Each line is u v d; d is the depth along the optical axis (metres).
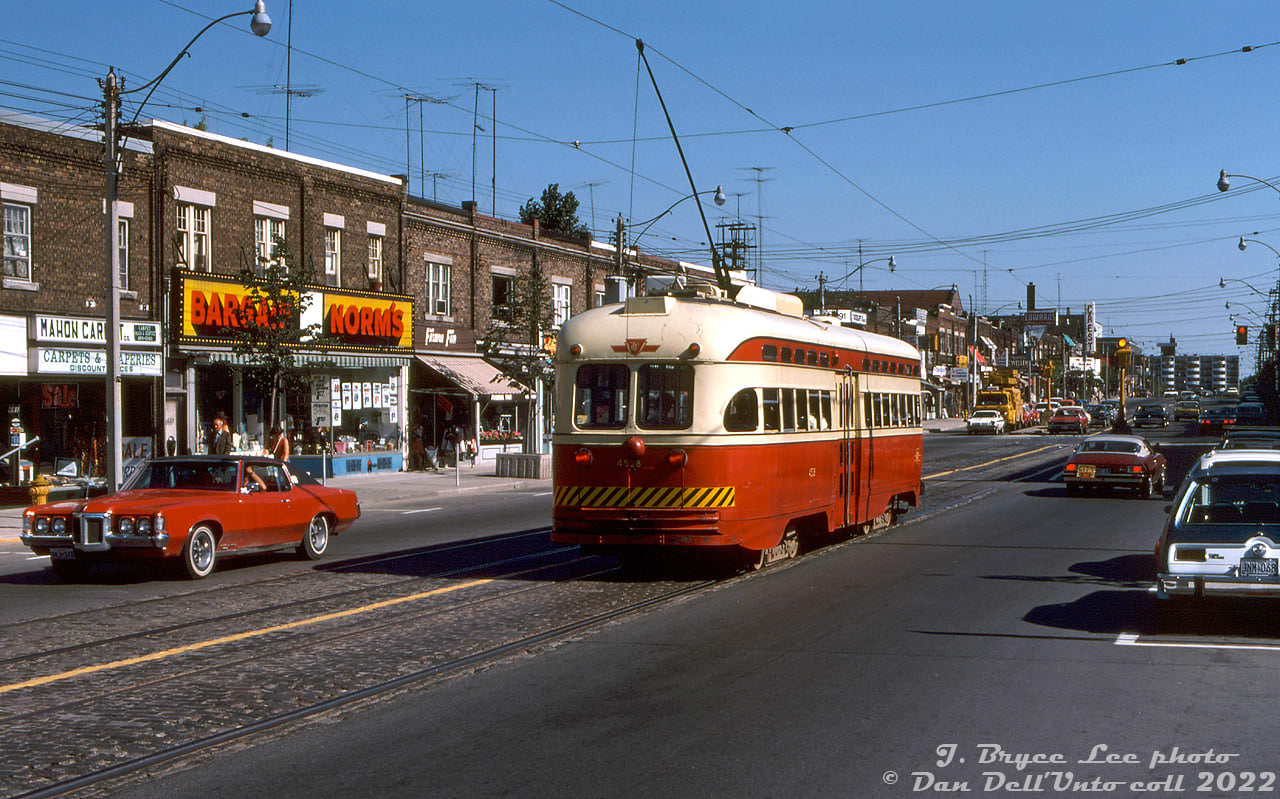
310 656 10.09
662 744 7.33
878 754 7.11
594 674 9.37
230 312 30.86
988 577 15.02
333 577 15.29
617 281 17.62
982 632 11.18
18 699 8.60
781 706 8.30
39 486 25.73
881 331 90.75
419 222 39.47
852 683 9.01
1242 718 7.95
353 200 36.38
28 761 7.04
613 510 14.73
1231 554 10.80
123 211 28.62
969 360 99.88
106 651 10.37
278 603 13.05
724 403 14.70
